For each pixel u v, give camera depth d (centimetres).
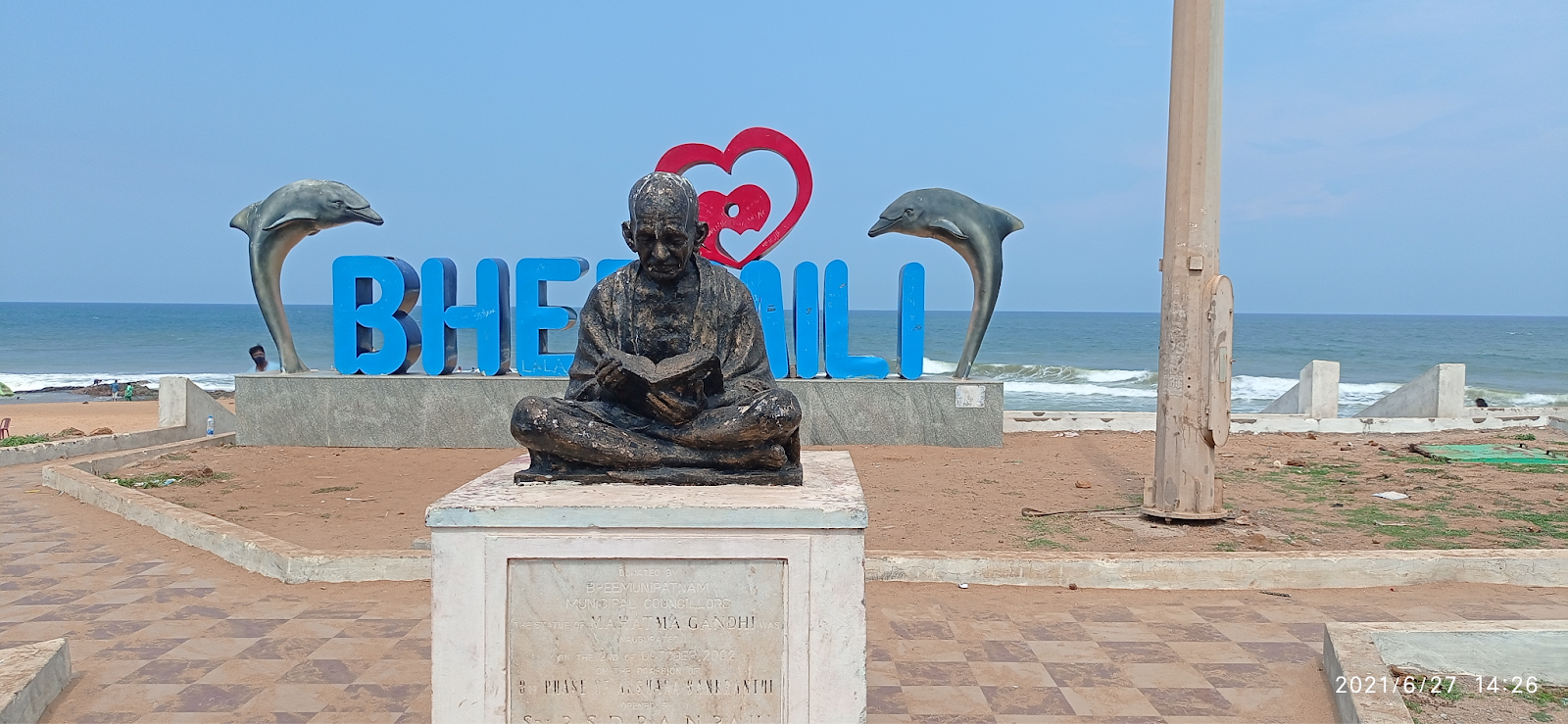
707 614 336
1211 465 813
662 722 338
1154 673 489
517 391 1297
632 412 390
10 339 7456
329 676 481
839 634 336
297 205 1320
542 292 1386
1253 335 7712
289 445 1320
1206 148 777
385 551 664
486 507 332
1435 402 1573
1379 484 1038
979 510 888
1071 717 437
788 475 376
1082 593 629
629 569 335
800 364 1353
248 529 739
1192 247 792
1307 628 559
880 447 1300
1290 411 1645
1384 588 645
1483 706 440
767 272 1337
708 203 1320
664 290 411
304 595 618
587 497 347
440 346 1338
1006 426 1497
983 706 448
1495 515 872
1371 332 8356
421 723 427
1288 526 824
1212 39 761
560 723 337
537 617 336
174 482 1042
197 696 456
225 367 5250
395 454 1255
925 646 529
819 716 338
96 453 1296
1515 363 4981
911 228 1353
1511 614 585
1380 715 397
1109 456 1244
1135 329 9050
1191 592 633
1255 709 446
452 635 335
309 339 7325
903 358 1364
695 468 378
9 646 525
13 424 2234
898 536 781
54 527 831
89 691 462
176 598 615
